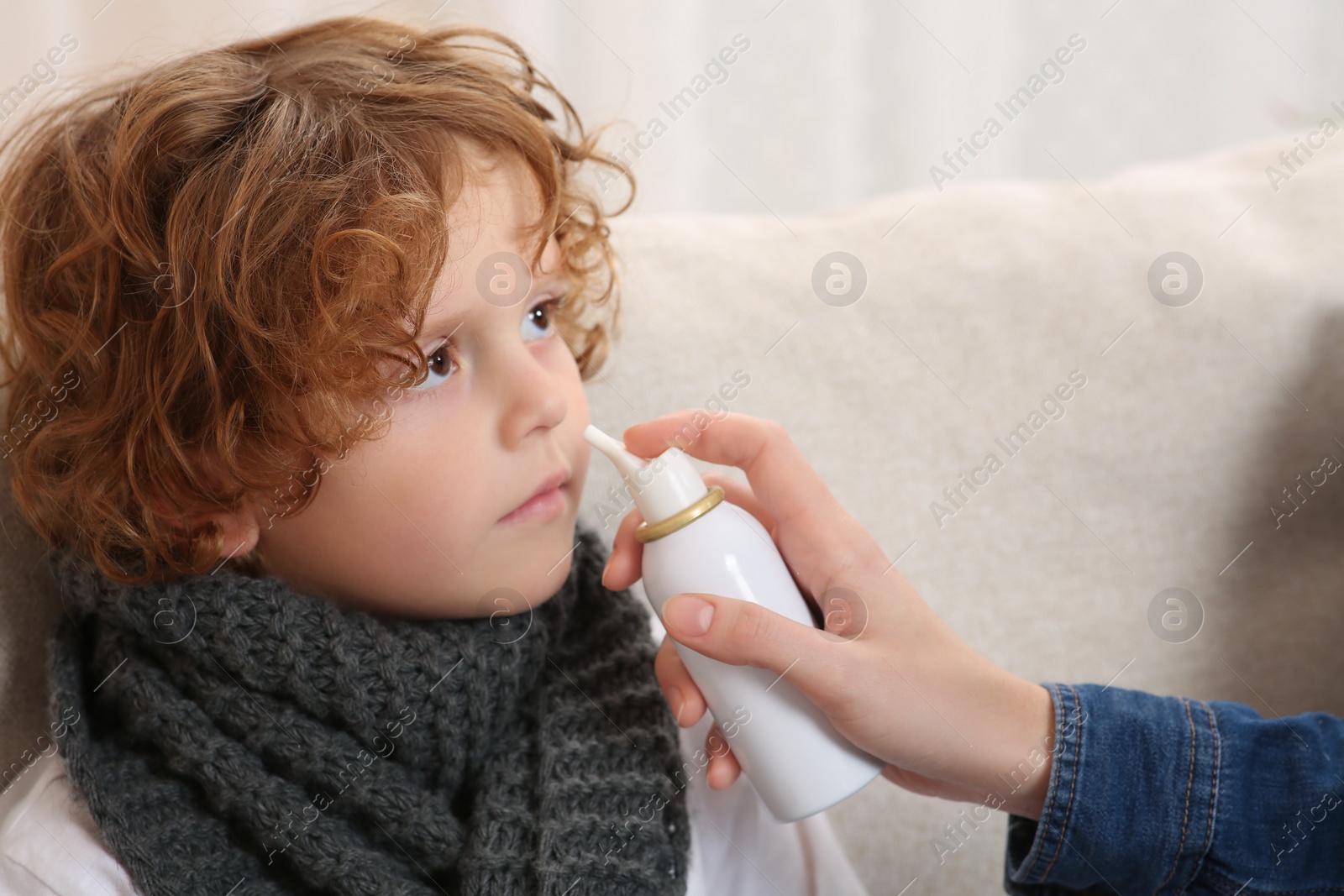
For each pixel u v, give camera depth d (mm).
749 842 722
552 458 624
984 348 929
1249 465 932
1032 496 915
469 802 653
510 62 1211
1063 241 961
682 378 884
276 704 604
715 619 575
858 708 589
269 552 644
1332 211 994
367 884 581
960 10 1663
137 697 613
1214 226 979
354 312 570
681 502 600
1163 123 1782
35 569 705
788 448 664
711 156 1625
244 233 585
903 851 848
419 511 603
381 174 592
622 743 653
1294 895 634
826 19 1615
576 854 589
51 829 604
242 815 592
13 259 665
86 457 628
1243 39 1756
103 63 1130
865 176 1713
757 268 937
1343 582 925
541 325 665
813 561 645
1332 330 943
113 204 611
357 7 1192
